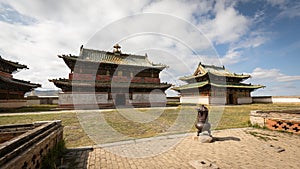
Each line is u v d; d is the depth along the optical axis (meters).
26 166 3.47
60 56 27.19
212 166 4.96
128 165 5.21
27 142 3.73
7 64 28.53
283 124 9.35
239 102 38.44
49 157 4.95
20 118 15.44
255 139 7.94
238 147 6.82
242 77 39.16
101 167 5.05
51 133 5.29
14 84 27.58
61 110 24.06
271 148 6.58
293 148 6.65
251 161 5.41
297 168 4.90
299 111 11.30
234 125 11.67
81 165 5.19
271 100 40.81
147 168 5.00
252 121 11.01
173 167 5.06
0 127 5.44
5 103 25.94
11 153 2.99
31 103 37.59
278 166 5.03
